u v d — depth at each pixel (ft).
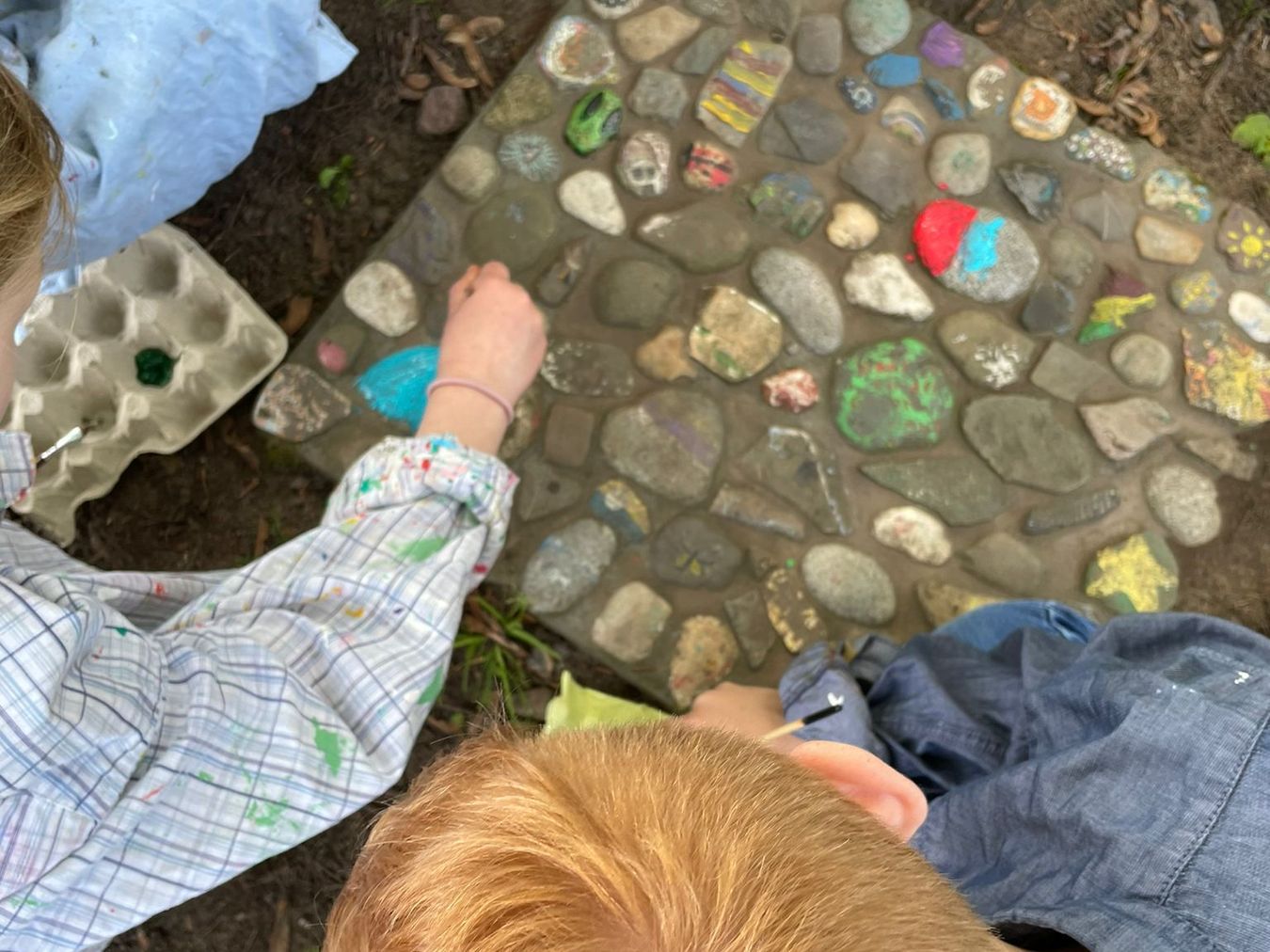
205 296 4.16
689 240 4.48
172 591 3.29
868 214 4.57
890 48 4.68
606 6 4.62
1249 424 4.59
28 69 3.32
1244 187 4.78
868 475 4.45
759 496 4.40
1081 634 3.99
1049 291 4.58
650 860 1.10
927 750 3.29
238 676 2.55
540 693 4.34
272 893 4.32
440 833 1.34
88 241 3.62
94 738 2.12
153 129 3.52
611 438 4.36
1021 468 4.49
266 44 3.66
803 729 3.26
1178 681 2.47
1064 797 2.35
